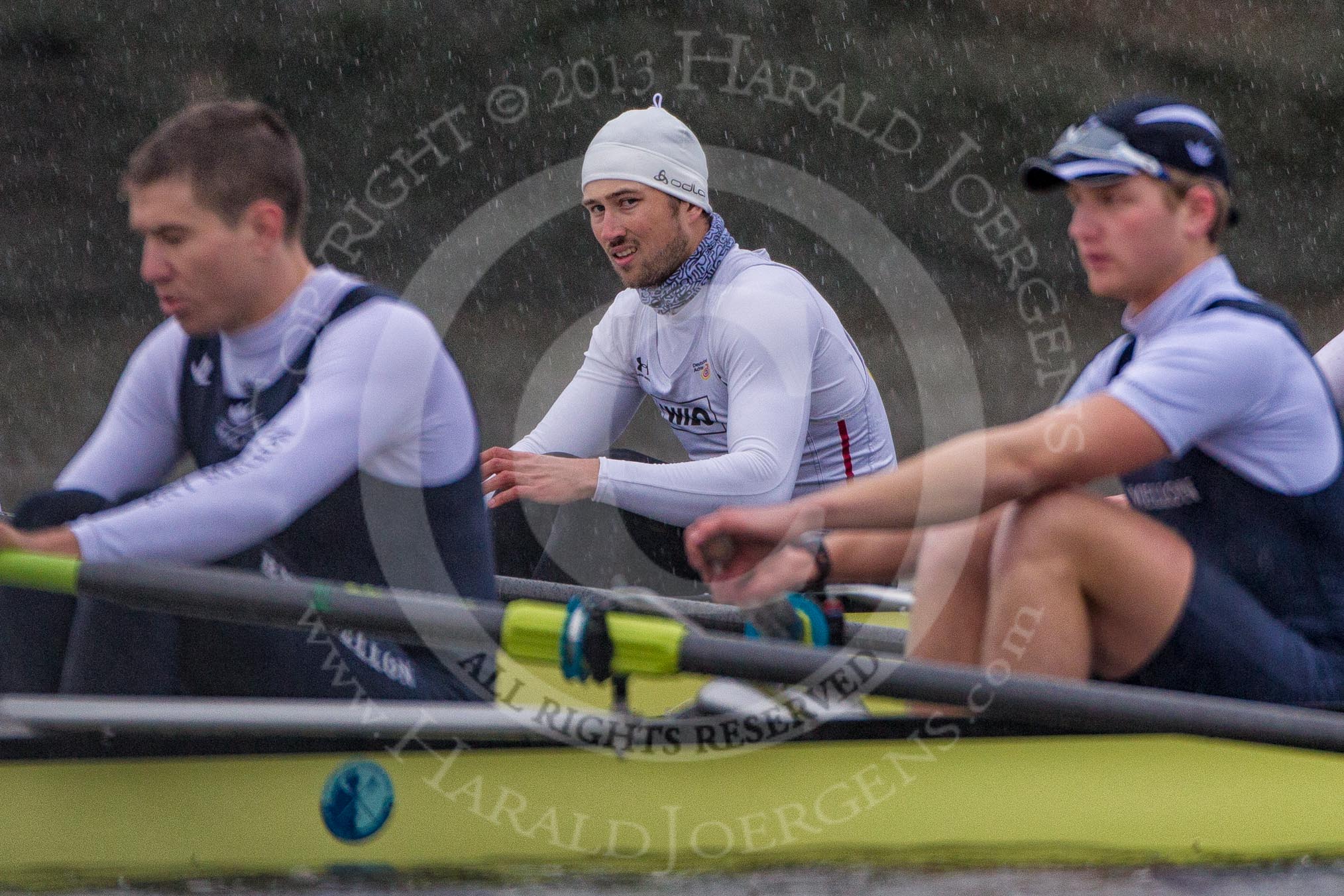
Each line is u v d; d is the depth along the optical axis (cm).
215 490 1045
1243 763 1184
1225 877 1166
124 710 1044
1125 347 1245
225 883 1081
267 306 1106
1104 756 1166
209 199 1059
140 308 5516
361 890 1095
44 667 1107
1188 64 6450
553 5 5988
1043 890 1141
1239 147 6462
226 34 6003
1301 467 1155
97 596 1020
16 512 1153
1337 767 1194
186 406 1173
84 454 1203
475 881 1106
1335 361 1516
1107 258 1184
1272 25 6531
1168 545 1141
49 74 5959
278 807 1087
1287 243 6291
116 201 5916
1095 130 1177
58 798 1067
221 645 1103
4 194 5847
